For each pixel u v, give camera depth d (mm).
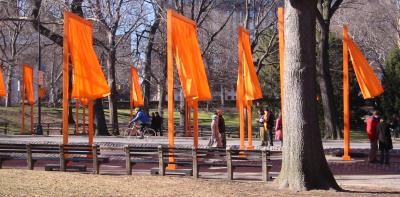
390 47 51375
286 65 13812
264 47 46156
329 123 34000
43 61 68625
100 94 18828
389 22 49438
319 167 13523
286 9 13852
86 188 12469
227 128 44844
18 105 64812
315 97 13688
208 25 46625
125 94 85000
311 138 13523
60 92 72438
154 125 37031
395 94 37625
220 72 50312
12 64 52500
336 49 43469
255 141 31766
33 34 56875
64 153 16750
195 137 18453
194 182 14328
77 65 18609
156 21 40969
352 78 42219
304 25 13508
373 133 20391
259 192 12742
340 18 52312
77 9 33844
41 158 17031
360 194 12766
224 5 48938
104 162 16641
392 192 13383
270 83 46000
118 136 35375
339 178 16594
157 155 16844
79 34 18672
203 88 18016
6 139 31484
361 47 53312
